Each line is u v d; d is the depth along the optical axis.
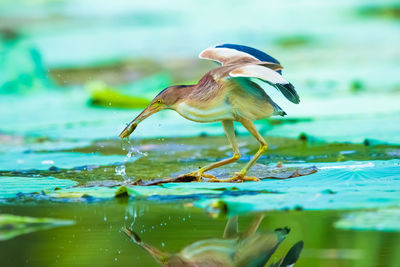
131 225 7.74
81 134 16.91
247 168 10.27
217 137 15.94
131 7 39.50
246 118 10.24
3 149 14.89
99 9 38.50
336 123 16.56
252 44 32.28
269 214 7.98
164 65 28.84
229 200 8.55
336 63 28.66
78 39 33.09
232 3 41.16
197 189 9.42
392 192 8.74
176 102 10.36
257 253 6.83
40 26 35.25
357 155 12.49
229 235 7.33
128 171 11.62
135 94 22.69
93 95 21.91
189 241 7.18
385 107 18.72
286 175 10.45
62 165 12.44
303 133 14.70
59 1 38.22
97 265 6.40
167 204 8.71
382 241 6.81
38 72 26.94
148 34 33.88
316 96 21.86
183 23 35.88
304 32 34.38
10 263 6.41
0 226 7.73
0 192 9.70
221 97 10.07
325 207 8.05
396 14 38.00
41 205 8.80
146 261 6.54
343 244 6.79
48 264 6.40
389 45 31.27
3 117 20.39
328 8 39.28
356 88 22.77
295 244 6.94
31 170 11.95
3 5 37.66
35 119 19.83
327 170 10.66
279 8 39.81
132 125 10.45
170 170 11.65
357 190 8.95
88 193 9.38
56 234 7.39
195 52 30.45
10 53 26.89
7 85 25.95
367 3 40.03
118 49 31.27
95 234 7.42
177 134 16.42
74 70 28.48
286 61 29.53
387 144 13.54
